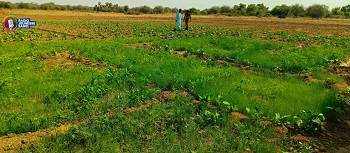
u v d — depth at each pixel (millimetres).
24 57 14859
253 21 49906
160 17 60125
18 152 6105
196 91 9602
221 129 7309
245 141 6707
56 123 7410
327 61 14961
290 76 12109
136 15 68312
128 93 9289
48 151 6098
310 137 7270
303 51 17297
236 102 8750
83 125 7195
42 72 12016
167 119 7648
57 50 16453
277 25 40781
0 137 6770
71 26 33844
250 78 11602
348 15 69500
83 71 12164
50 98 8883
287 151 6488
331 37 25781
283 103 8859
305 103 8945
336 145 6980
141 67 12609
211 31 29609
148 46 19422
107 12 78125
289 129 7570
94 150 6121
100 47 17625
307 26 39344
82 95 9125
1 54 15305
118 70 11828
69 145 6293
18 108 8250
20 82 10398
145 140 6680
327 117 8312
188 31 30156
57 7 76875
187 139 6695
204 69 12898
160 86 10406
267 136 7070
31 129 7191
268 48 18500
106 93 9414
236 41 20953
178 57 15398
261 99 9383
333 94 9711
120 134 6789
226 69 13016
